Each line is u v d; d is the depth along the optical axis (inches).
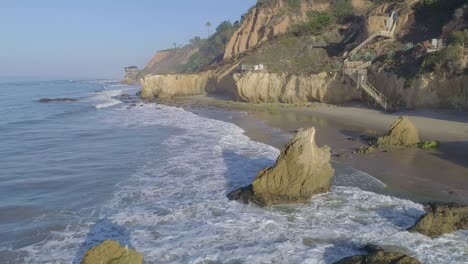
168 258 470.9
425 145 944.3
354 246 486.6
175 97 2869.1
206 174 813.2
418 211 585.9
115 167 886.4
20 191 730.2
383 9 2445.9
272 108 1887.3
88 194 708.7
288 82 2048.5
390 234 512.4
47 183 776.9
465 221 520.7
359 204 619.2
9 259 477.7
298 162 634.8
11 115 1905.8
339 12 3189.0
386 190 679.7
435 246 474.9
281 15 3385.8
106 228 562.3
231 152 997.2
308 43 2812.5
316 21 3006.9
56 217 605.3
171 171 841.5
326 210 598.9
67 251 496.7
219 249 489.4
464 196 636.7
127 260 396.2
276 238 514.3
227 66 2906.0
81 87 5132.9
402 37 2111.2
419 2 2226.9
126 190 724.7
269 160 915.4
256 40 3432.6
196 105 2258.9
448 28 1804.9
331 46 2652.6
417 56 1537.9
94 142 1184.8
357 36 2500.0
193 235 529.3
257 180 642.2
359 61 1838.1
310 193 638.5
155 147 1087.6
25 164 925.8
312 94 1932.8
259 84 2150.6
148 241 515.8
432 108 1391.5
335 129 1256.2
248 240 511.2
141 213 613.0
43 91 4089.6
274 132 1259.2
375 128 1235.9
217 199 664.4
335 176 760.3
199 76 3031.5
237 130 1325.0
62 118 1781.5
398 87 1520.7
